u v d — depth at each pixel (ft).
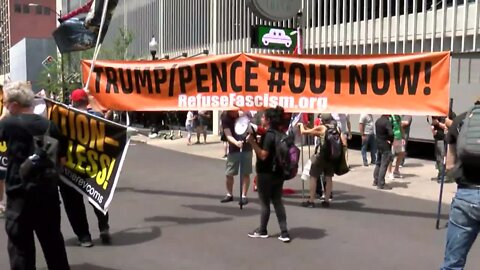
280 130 21.08
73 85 110.01
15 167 14.10
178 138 77.77
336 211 26.66
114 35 139.74
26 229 14.10
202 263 18.26
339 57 25.29
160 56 111.45
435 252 19.67
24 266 14.11
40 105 19.74
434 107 23.93
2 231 21.99
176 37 103.81
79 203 19.80
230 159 28.43
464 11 44.88
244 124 20.83
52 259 14.75
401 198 30.22
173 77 27.58
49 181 14.10
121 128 19.03
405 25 50.62
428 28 48.62
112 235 21.75
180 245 20.42
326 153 27.20
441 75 23.73
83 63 28.58
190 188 33.65
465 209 12.48
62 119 19.44
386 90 24.70
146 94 27.96
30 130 14.25
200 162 48.73
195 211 26.53
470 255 19.19
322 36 61.46
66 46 30.32
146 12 119.75
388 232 22.54
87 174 19.35
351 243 20.84
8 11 314.96
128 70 28.04
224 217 25.20
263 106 26.50
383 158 33.30
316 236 21.84
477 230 12.72
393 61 24.44
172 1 105.19
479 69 43.50
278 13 39.01
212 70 27.07
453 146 13.91
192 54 96.22
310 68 25.73
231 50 80.28
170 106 27.76
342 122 43.06
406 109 24.41
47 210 14.29
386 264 18.28
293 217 25.29
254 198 30.04
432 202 28.99
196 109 27.45
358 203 28.73
